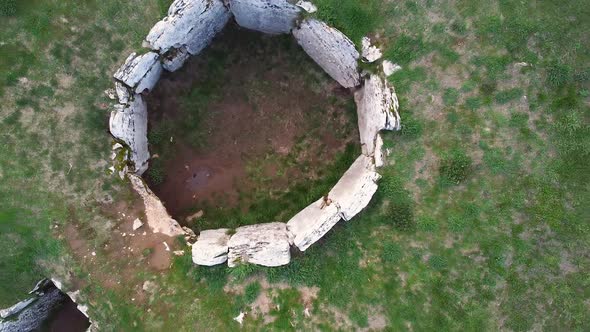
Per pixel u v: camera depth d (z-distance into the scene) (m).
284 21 14.02
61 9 13.01
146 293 13.26
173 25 12.84
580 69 12.68
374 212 13.31
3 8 12.83
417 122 13.09
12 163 13.30
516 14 12.66
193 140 15.45
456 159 12.95
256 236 13.23
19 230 13.27
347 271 13.32
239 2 13.48
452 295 12.99
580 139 12.73
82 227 13.43
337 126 15.44
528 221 12.90
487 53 12.79
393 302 13.09
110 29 13.18
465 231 13.04
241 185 15.50
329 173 15.37
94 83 13.35
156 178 15.20
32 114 13.30
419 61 12.97
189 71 15.34
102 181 13.55
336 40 13.07
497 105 12.92
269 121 15.53
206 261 12.83
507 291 12.91
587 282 12.73
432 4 12.71
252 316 13.13
